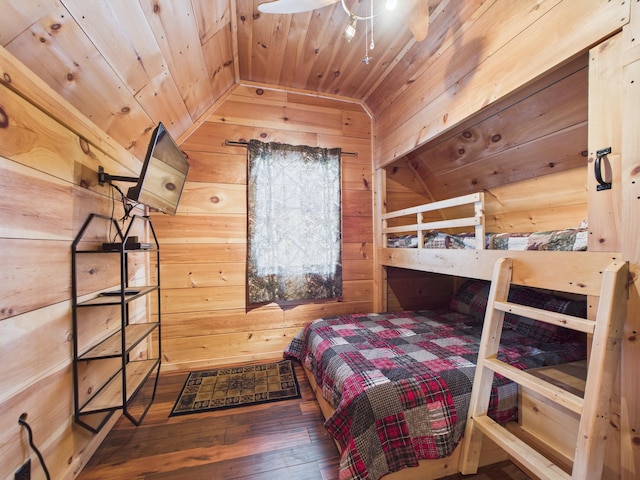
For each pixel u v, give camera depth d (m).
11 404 0.91
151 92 1.57
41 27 0.87
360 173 2.77
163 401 1.82
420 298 2.96
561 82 1.38
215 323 2.37
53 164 1.12
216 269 2.37
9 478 0.90
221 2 1.49
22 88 0.93
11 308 0.92
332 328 2.08
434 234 2.07
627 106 0.89
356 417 1.15
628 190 0.89
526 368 1.38
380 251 2.70
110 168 1.58
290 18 1.69
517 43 1.30
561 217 1.87
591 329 0.90
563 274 1.11
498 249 1.50
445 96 1.79
